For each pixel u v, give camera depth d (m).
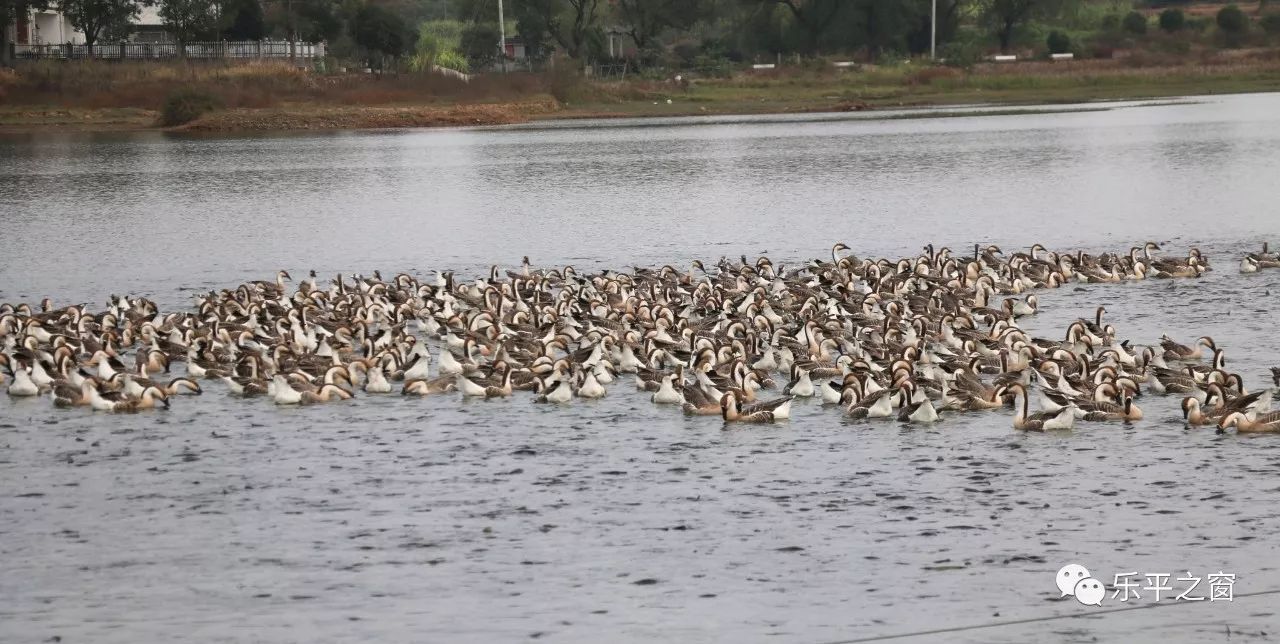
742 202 84.12
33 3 159.25
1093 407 34.62
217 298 51.47
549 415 36.41
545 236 72.19
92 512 29.31
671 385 37.34
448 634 23.56
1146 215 74.38
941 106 164.88
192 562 26.64
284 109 151.12
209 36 172.00
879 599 24.59
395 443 33.97
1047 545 26.66
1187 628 23.53
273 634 23.66
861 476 30.80
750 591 24.97
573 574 25.80
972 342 42.38
